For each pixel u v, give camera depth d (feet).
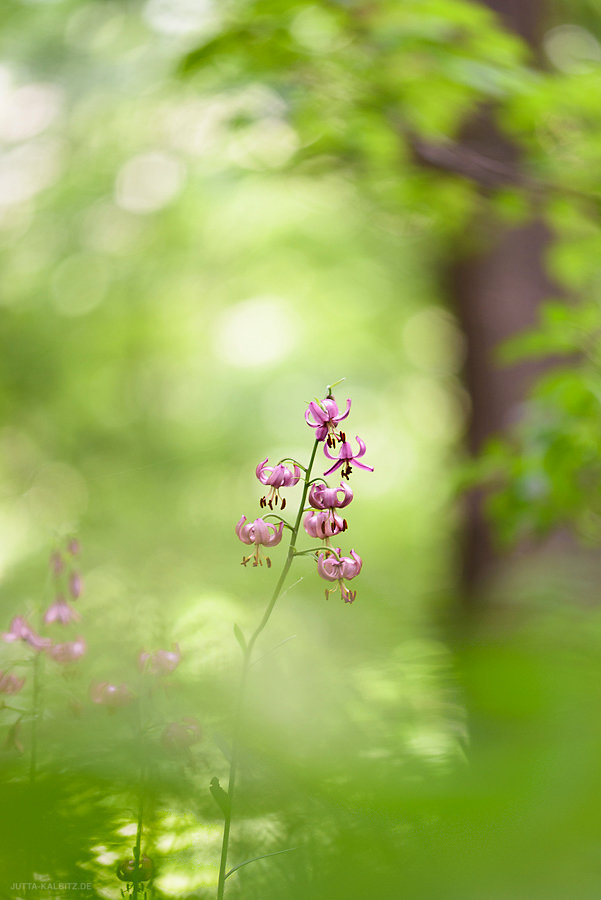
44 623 8.34
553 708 8.02
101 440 47.19
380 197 17.87
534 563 18.20
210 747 8.21
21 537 38.34
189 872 6.64
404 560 43.34
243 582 20.27
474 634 13.35
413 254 36.68
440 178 16.28
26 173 33.22
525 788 6.18
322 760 7.81
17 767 7.27
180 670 10.11
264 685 10.16
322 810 6.91
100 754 7.43
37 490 44.55
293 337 47.14
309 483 6.66
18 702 8.29
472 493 23.08
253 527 6.61
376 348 47.96
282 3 12.53
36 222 36.17
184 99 24.27
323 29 13.82
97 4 26.12
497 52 13.26
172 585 18.26
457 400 46.75
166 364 46.73
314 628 16.25
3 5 26.81
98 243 37.14
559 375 12.44
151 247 37.60
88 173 33.30
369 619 17.30
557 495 12.77
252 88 14.89
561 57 22.65
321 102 14.53
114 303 41.24
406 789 6.72
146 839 6.82
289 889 6.06
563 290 23.26
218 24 14.74
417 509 49.75
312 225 36.01
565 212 15.67
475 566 22.81
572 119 14.30
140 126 29.32
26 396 44.39
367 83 14.08
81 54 27.37
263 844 6.73
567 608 13.15
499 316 23.43
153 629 11.33
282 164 16.55
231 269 39.55
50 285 39.73
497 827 5.77
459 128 17.98
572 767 6.17
